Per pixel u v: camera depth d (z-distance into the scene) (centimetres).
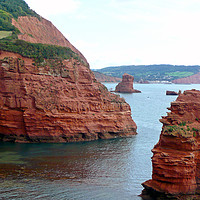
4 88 7450
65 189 4578
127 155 6456
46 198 4241
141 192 4447
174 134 3906
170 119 4306
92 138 7900
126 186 4775
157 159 3972
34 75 7756
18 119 7475
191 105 4291
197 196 3884
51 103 7662
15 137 7469
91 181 4953
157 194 4062
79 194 4403
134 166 5766
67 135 7606
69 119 7681
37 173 5256
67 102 7862
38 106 7438
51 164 5772
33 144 7238
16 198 4206
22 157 6162
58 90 7888
